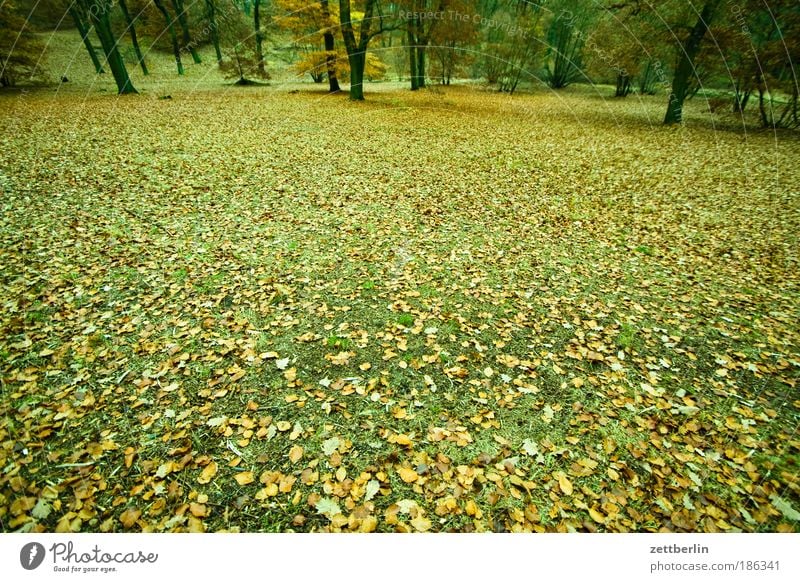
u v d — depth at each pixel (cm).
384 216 729
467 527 253
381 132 1491
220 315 444
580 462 295
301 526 251
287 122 1566
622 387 365
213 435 307
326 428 315
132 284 489
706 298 508
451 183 937
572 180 995
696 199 867
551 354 403
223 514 256
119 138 1153
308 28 2405
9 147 990
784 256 616
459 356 395
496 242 646
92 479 272
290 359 385
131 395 338
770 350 419
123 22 3011
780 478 288
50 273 496
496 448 304
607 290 523
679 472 290
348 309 464
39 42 2494
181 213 696
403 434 312
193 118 1522
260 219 691
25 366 358
